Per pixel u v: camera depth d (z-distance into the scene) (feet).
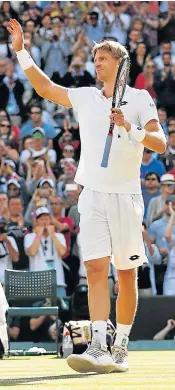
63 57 68.54
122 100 24.14
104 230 23.77
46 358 42.70
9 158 61.52
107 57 24.21
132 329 51.57
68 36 69.05
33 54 68.13
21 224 56.29
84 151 24.17
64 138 63.82
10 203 56.44
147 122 23.91
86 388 19.12
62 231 56.03
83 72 68.13
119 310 25.34
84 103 24.36
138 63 68.64
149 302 51.85
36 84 25.04
